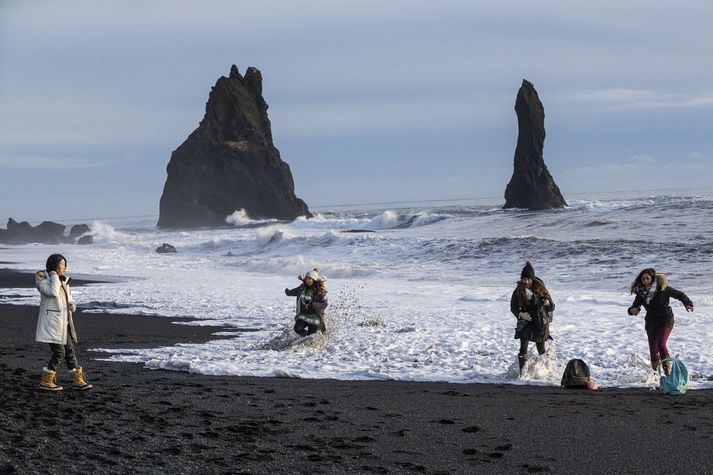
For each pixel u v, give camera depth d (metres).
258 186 189.38
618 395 14.29
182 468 8.98
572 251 49.31
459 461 9.59
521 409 12.84
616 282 38.81
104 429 10.70
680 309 28.22
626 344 20.80
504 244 54.38
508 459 9.69
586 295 33.34
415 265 51.78
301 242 74.06
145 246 92.50
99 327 26.73
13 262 71.12
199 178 188.62
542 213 103.75
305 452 9.90
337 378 16.33
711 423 11.66
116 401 12.92
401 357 19.27
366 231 98.06
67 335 13.73
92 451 9.56
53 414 11.51
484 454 9.92
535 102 143.50
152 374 16.69
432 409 12.83
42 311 13.52
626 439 10.71
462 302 32.34
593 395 14.31
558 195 144.88
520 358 16.33
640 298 16.50
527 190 143.88
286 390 14.64
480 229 86.38
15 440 9.86
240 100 195.12
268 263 56.25
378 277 47.69
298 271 53.16
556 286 39.06
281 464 9.30
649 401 13.60
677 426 11.48
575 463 9.52
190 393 14.01
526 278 16.45
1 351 20.41
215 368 17.19
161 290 40.28
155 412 12.12
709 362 17.72
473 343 21.23
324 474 8.93
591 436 10.91
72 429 10.63
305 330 21.25
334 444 10.33
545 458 9.75
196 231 147.25
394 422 11.79
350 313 29.47
